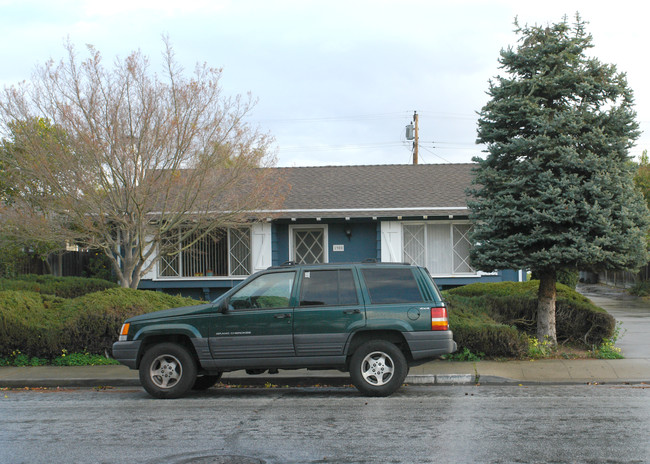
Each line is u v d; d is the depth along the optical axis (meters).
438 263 19.47
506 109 12.80
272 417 8.20
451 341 9.43
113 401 9.53
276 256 19.59
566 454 6.28
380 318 9.36
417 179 21.67
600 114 12.37
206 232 15.37
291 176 22.61
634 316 20.44
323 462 6.14
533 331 13.66
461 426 7.52
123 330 9.77
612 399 9.13
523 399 9.21
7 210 13.70
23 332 12.27
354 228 19.86
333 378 10.80
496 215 12.45
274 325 9.42
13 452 6.65
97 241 14.55
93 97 13.47
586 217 12.11
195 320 9.55
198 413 8.54
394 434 7.17
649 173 32.09
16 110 13.68
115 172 13.67
